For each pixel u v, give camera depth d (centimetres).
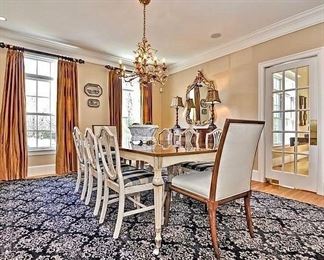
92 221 213
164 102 609
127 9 304
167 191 203
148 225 204
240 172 175
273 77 368
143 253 159
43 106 450
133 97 579
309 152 320
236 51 423
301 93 331
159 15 320
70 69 454
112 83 514
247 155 177
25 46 409
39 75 442
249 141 174
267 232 191
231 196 172
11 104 388
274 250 163
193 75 524
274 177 365
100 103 506
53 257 154
